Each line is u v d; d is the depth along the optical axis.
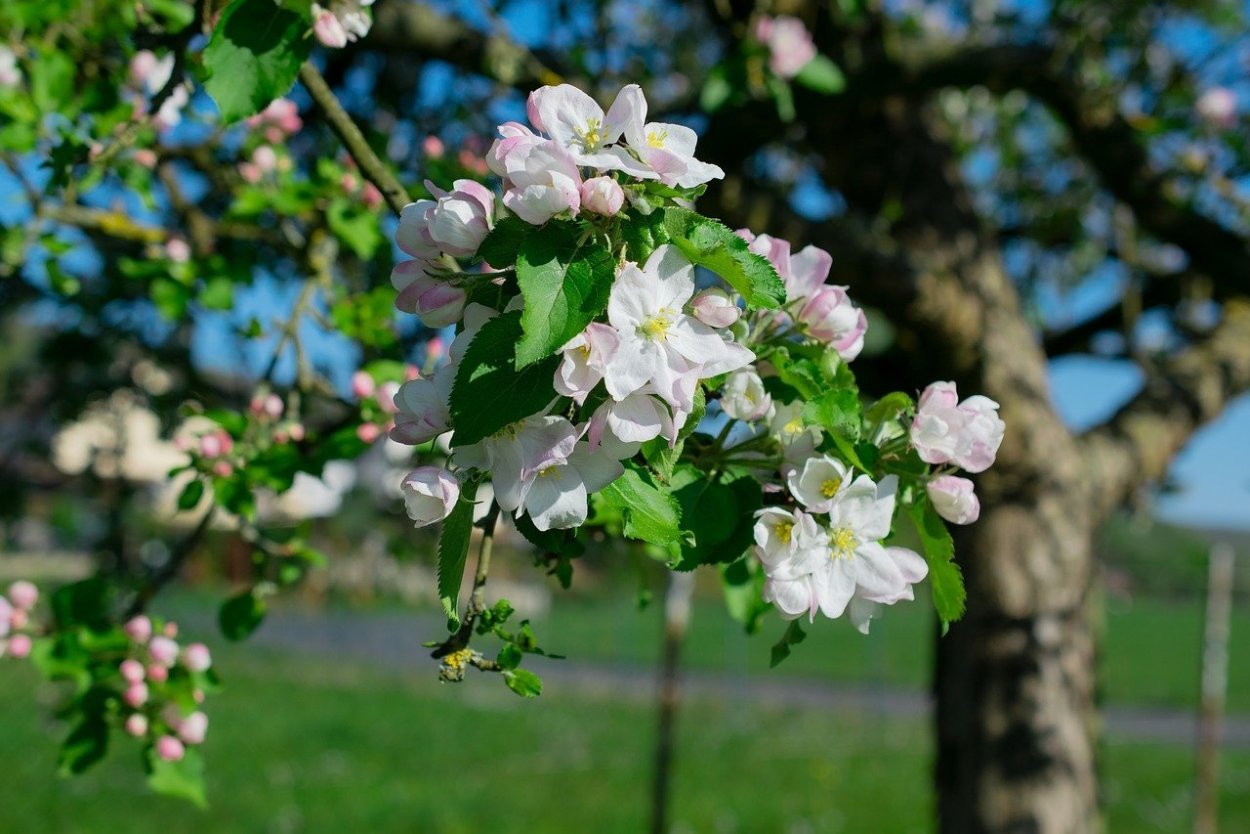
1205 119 4.09
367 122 3.55
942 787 3.54
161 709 2.16
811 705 15.07
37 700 9.89
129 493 4.32
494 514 1.23
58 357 3.78
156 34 1.83
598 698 14.94
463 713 12.93
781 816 8.30
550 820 7.95
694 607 29.11
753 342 1.33
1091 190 4.84
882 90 3.39
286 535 2.48
